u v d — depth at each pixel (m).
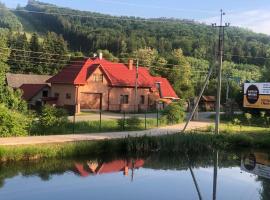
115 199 19.06
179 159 30.64
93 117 46.44
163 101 63.78
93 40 133.00
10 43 106.12
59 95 56.66
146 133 35.16
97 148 28.55
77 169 24.70
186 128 41.12
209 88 90.88
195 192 21.27
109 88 57.41
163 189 21.47
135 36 129.00
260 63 116.88
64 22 152.25
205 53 120.31
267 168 29.02
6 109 30.05
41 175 22.66
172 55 95.31
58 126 33.41
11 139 27.89
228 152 35.09
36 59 105.12
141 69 65.62
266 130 43.75
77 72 56.19
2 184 20.53
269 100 53.62
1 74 44.34
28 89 63.16
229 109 57.03
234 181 24.41
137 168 26.52
